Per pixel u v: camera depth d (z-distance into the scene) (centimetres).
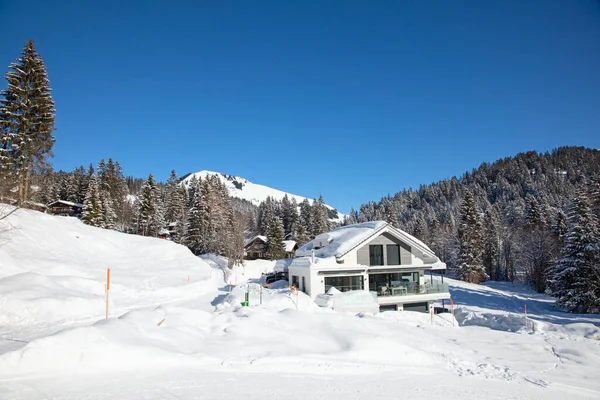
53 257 2650
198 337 1151
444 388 920
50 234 3031
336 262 2753
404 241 2973
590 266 3109
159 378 800
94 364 827
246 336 1207
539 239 5009
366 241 2833
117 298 2269
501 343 1578
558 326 1875
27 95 3103
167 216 6712
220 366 923
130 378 784
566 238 3438
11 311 1529
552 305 3447
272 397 736
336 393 798
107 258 3278
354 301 2417
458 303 3534
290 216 8225
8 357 771
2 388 677
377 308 2439
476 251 5244
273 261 5647
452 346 1452
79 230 3528
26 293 1675
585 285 3111
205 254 5094
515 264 5997
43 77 3228
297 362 1005
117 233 4050
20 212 2992
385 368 1053
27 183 3136
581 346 1518
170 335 1084
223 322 1340
